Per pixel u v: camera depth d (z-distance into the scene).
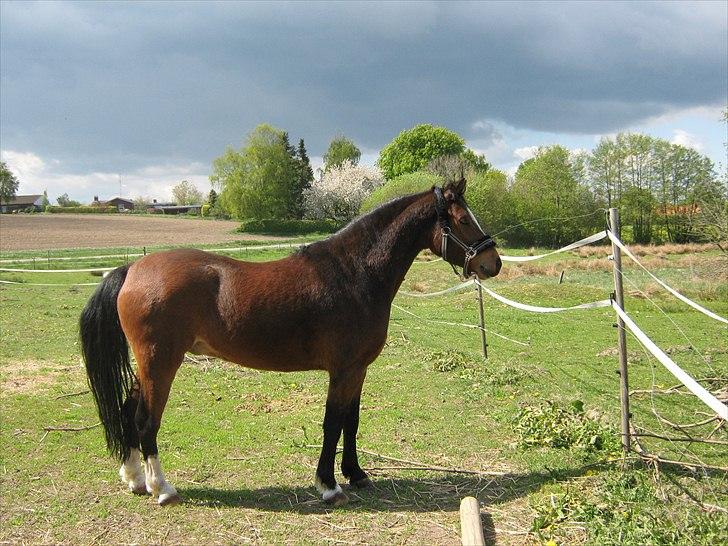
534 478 5.39
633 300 18.09
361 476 5.30
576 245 6.27
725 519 4.23
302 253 5.06
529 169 47.28
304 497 5.09
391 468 5.66
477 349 11.75
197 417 7.35
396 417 7.30
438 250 5.21
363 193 65.81
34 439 6.57
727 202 19.83
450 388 8.69
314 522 4.64
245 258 34.34
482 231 5.18
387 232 5.07
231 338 4.86
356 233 5.05
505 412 7.41
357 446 6.31
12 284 21.64
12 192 111.50
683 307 16.86
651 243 37.19
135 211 100.44
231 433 6.73
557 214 41.12
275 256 35.25
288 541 4.35
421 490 5.23
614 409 7.43
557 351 11.44
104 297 5.03
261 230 59.00
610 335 13.13
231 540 4.36
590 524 4.38
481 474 5.52
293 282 4.88
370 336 4.93
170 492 4.93
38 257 32.50
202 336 4.93
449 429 6.85
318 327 4.84
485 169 63.41
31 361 10.42
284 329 4.82
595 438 5.98
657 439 6.33
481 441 6.45
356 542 4.32
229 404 7.95
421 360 10.59
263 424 7.09
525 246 39.69
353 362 4.91
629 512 4.46
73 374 9.51
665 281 21.12
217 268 4.98
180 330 4.81
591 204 42.91
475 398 8.12
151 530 4.51
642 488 4.89
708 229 20.41
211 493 5.16
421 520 4.66
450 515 4.75
